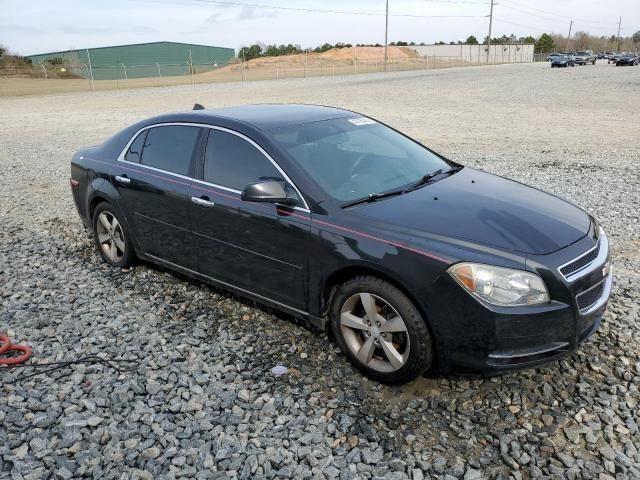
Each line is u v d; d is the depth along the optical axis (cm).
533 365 322
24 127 1831
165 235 486
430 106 2088
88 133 1634
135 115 2073
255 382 366
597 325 351
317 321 391
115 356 402
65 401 350
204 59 9425
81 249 632
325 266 367
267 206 397
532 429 315
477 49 10500
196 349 408
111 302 491
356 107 2092
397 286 339
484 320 313
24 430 324
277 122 442
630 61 5481
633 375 358
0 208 823
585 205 731
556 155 1082
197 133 460
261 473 288
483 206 374
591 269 336
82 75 5656
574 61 6047
